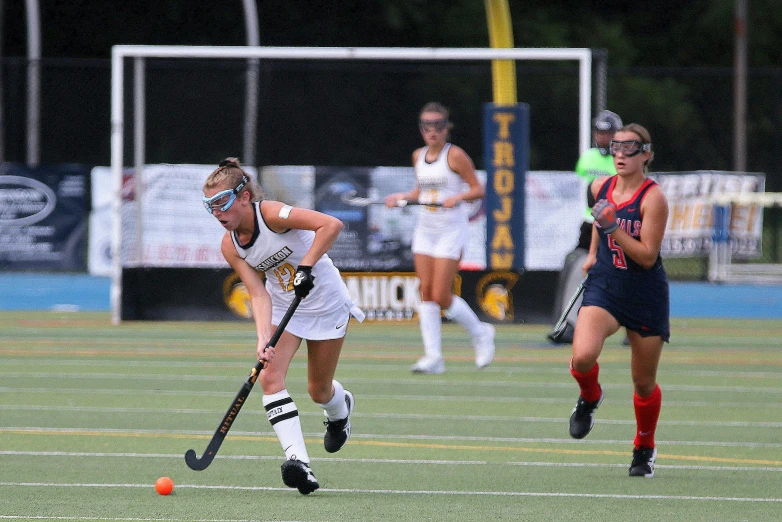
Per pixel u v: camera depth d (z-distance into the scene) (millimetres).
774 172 86375
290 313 22641
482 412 34562
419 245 42188
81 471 25781
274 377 23484
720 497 23719
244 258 23266
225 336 53406
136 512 21844
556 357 47312
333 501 23031
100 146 93500
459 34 121500
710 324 61125
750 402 36844
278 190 58688
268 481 25016
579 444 29781
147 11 115000
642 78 120750
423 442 29906
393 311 58625
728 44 143625
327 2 117312
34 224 73938
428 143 41125
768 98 101875
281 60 84062
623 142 24359
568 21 138125
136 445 28969
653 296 24719
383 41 119438
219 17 115562
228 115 78188
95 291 72875
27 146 87750
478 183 41031
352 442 29859
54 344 50125
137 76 57625
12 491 23625
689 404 36406
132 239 58281
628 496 23766
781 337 55375
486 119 56594
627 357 47500
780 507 22797
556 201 59031
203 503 22688
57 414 33406
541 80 78562
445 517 21688
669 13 144125
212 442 22766
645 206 24266
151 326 57062
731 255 79625
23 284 75375
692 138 104125
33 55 90938
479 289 57844
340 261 58406
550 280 57875
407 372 43000
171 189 58406
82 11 114250
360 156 83812
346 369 43750
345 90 84375
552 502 23125
